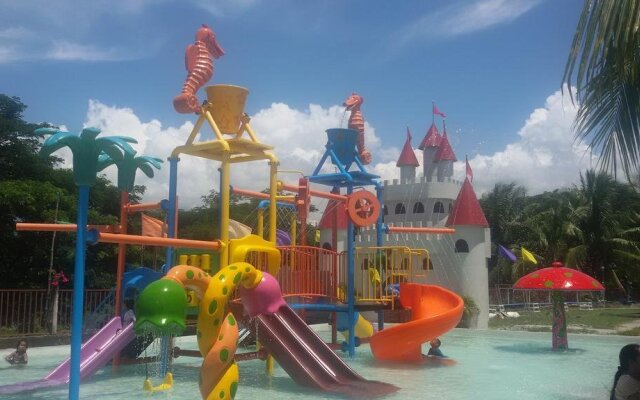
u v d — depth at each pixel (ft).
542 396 28.27
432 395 28.43
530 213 138.21
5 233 63.31
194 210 117.29
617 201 130.82
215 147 33.27
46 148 21.38
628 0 16.01
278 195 48.83
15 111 71.26
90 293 51.75
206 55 33.96
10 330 48.67
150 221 43.73
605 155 19.80
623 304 122.83
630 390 15.71
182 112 33.55
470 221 80.79
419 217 104.32
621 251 122.11
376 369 37.60
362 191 43.70
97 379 32.96
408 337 38.78
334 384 29.48
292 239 47.83
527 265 125.39
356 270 53.16
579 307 110.32
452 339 61.26
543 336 62.85
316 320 71.61
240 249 32.35
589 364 40.91
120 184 33.65
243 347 45.09
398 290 47.67
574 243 128.57
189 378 33.53
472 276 80.02
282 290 39.32
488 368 38.47
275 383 31.27
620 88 19.27
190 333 57.47
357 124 48.55
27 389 29.14
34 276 68.03
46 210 64.18
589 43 16.81
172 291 21.42
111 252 77.00
